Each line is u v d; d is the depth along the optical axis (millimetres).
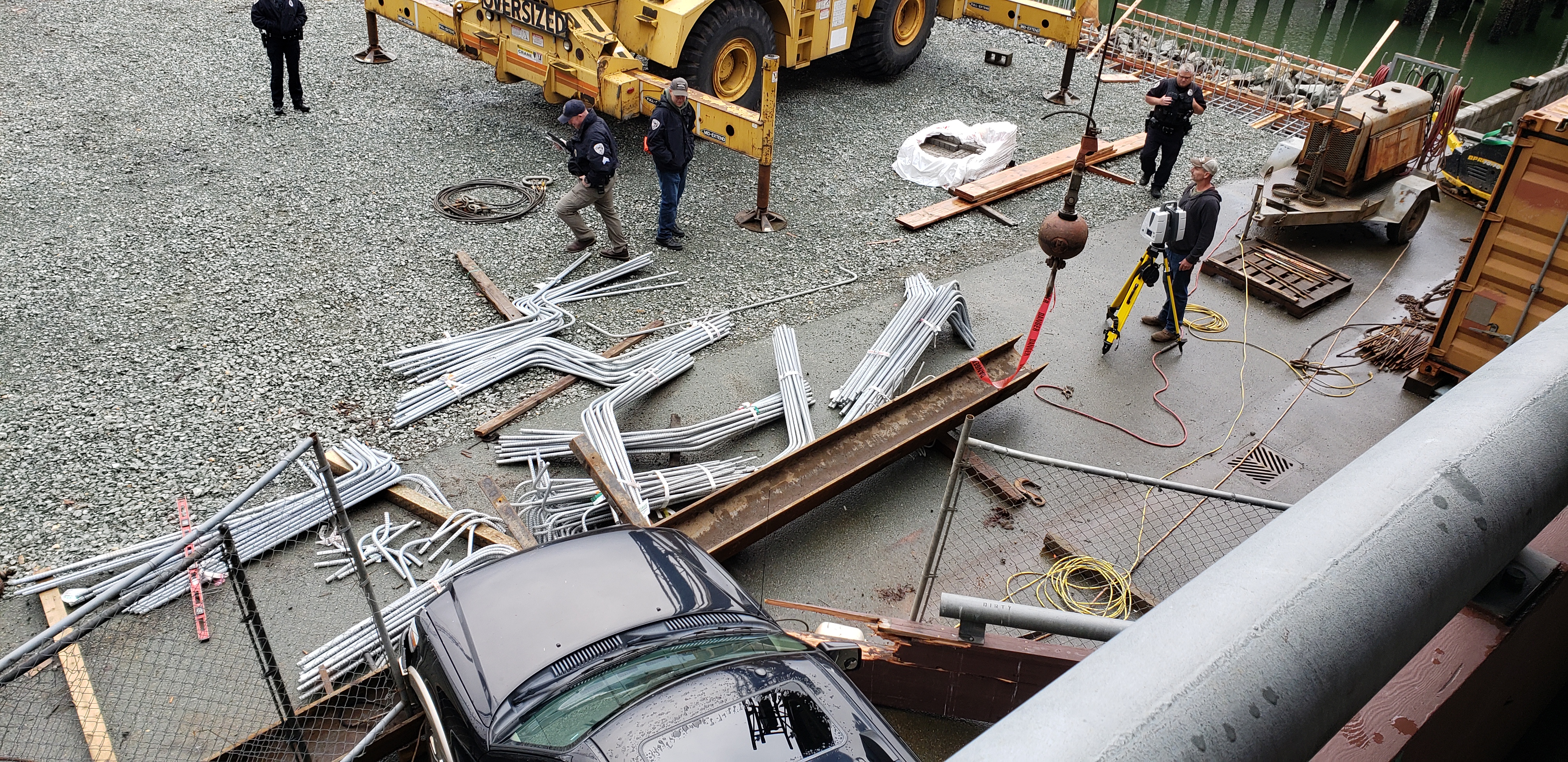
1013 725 801
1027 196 11086
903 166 11180
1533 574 1529
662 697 3473
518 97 12219
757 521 5691
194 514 5801
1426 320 8859
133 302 7676
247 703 4785
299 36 10648
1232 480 6910
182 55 12422
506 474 6438
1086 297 9203
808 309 8602
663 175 8828
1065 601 5711
